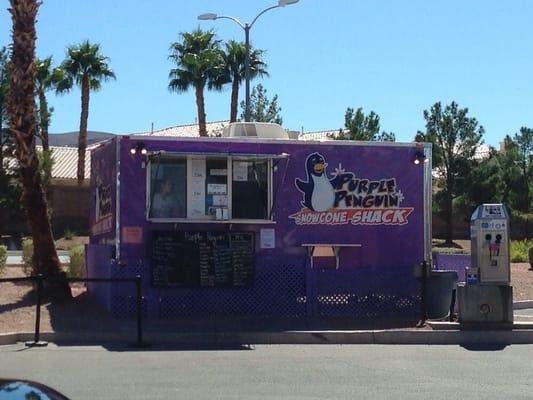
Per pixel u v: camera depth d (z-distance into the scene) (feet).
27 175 51.65
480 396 29.99
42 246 52.08
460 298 46.83
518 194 154.92
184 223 51.52
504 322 46.39
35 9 51.98
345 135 138.10
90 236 62.69
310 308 50.67
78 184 167.02
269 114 140.26
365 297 51.26
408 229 54.95
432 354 40.81
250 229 52.65
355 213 54.29
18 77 51.57
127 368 35.42
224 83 165.68
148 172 51.31
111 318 48.80
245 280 51.01
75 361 37.24
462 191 148.25
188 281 50.34
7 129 139.85
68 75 166.09
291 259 52.80
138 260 49.90
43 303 51.19
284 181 53.36
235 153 52.08
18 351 40.42
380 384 32.24
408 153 55.16
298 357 39.42
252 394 29.96
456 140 148.05
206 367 35.99
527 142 168.04
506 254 46.78
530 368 36.50
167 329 46.09
